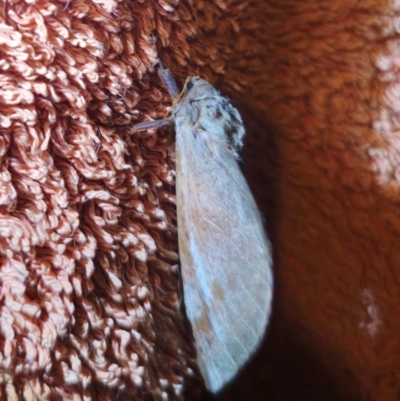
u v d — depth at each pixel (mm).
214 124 78
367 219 89
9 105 60
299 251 91
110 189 68
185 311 75
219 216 76
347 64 86
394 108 87
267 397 89
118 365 65
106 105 68
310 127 88
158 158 76
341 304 91
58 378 62
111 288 67
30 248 61
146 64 71
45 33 62
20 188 61
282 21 84
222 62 82
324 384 90
